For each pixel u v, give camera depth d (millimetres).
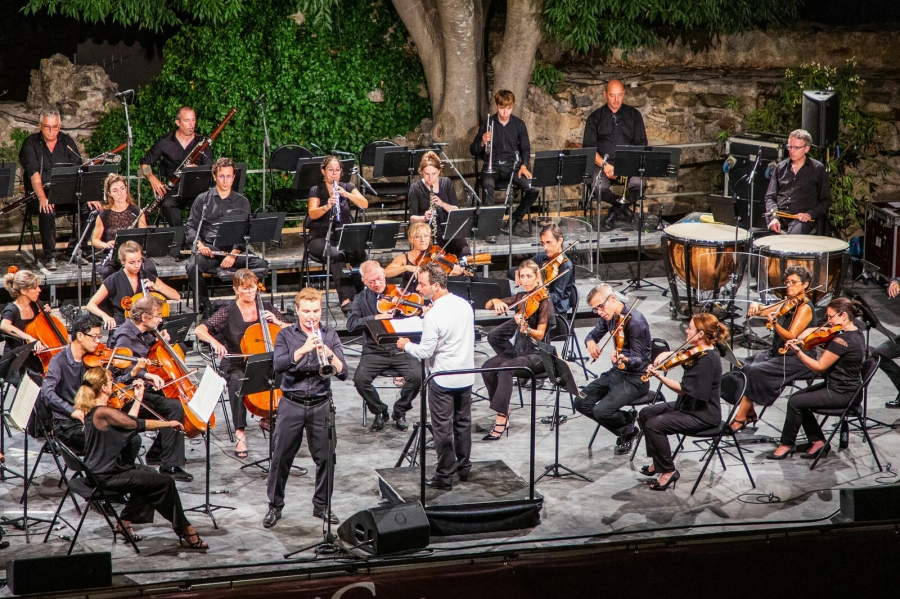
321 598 15570
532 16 32656
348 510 18016
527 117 35562
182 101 33375
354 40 34125
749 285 26594
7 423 20188
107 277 23688
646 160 27859
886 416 21828
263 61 33500
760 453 20328
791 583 17062
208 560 16359
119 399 18203
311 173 26906
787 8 34094
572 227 30859
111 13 34781
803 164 27500
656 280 30531
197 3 31766
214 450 20469
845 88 32438
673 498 18438
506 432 21250
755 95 34719
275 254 28125
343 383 23938
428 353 17281
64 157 28203
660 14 34219
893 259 29156
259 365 17406
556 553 16438
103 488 16266
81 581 14914
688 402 18578
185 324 20562
